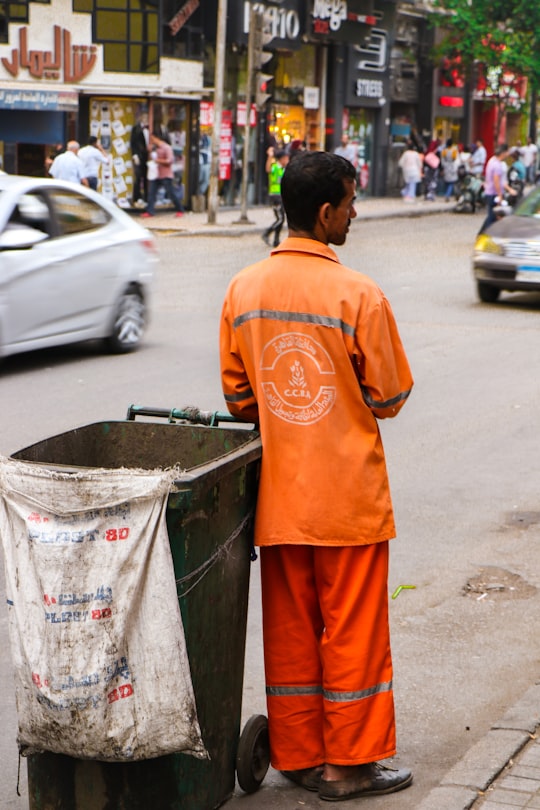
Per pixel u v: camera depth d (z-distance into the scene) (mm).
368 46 39500
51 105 27156
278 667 3783
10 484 3197
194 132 31141
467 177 35656
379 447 3674
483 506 7227
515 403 10031
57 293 11172
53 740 3246
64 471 3193
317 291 3551
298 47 34750
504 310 15727
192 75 30594
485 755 4023
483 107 49469
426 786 3953
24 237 10680
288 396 3574
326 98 38219
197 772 3510
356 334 3541
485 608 5660
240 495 3562
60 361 11711
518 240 15789
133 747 3223
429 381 10898
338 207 3613
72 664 3152
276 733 3820
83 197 11836
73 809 3379
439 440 8750
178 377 10930
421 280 19000
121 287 12078
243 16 31828
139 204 29969
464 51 41562
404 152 39031
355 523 3605
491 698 4688
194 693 3395
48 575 3143
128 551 3146
